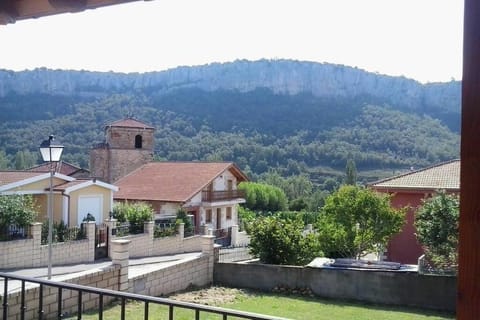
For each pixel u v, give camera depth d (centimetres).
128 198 2808
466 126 150
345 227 1656
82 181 1975
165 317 1062
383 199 1659
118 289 1196
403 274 1330
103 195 2033
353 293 1382
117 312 1094
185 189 2858
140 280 1265
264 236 1619
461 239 150
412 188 1956
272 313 1198
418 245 1911
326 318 1164
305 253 1645
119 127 3588
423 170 2183
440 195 1529
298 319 1142
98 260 1586
